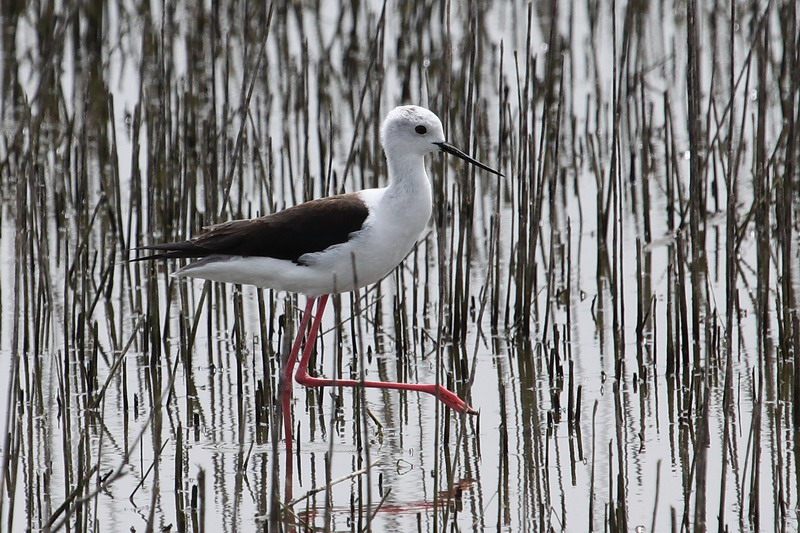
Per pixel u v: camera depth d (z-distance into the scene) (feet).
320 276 34.17
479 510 29.96
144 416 36.17
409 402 37.42
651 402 36.11
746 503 29.68
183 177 47.14
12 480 26.84
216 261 34.01
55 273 46.85
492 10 79.87
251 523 29.48
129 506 30.45
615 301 39.78
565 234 50.72
